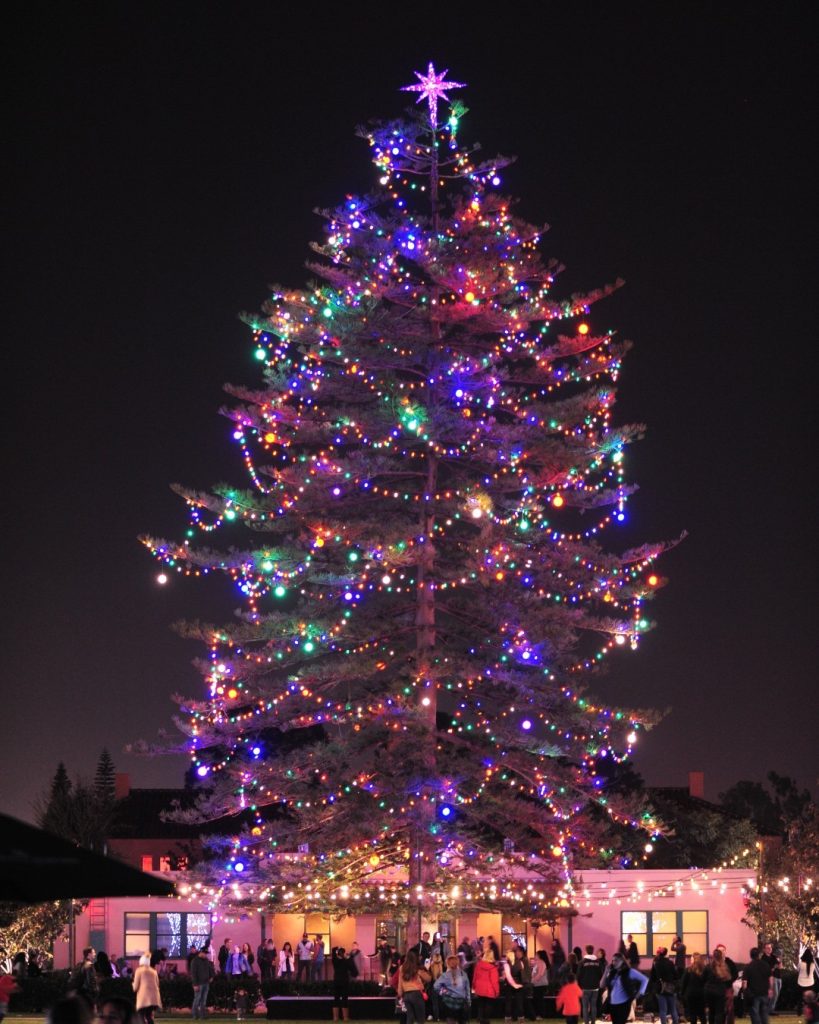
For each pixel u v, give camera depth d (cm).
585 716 4044
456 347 4428
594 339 4300
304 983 4288
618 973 2955
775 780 8225
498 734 4000
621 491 4228
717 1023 3088
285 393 4241
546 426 4200
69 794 5462
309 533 4188
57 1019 978
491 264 4209
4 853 891
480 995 3369
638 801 4091
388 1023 3844
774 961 3244
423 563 4038
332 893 3981
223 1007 4291
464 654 3988
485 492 4034
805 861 4681
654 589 4194
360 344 4209
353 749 4034
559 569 4209
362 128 4422
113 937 4888
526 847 4050
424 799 3903
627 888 4834
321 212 4319
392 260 4297
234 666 4044
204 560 4059
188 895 3991
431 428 4016
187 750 4041
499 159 4453
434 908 3984
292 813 4181
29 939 4556
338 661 4025
